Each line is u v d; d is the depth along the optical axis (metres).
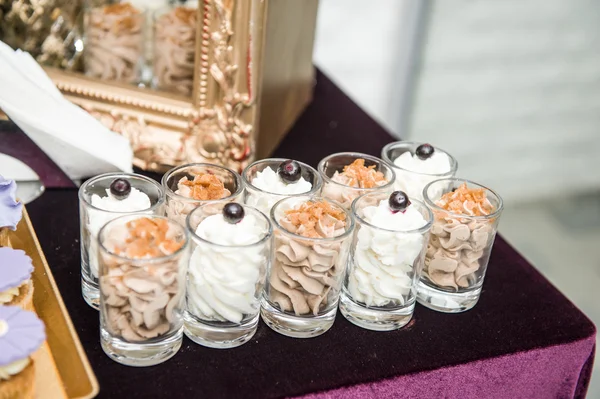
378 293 0.66
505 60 1.60
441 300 0.69
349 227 0.64
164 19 0.82
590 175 1.83
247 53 0.75
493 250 0.78
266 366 0.63
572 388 0.72
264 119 0.83
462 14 1.51
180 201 0.66
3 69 0.73
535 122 1.71
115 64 0.85
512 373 0.68
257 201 0.68
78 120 0.76
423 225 0.66
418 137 1.66
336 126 0.96
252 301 0.63
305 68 0.95
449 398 0.66
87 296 0.66
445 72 1.58
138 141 0.80
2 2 0.84
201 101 0.78
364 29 1.48
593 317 1.42
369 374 0.63
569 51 1.63
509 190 1.80
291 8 0.84
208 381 0.61
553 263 1.57
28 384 0.58
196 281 0.62
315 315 0.64
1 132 0.85
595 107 1.73
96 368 0.61
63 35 0.87
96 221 0.63
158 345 0.61
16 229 0.69
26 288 0.63
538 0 1.54
